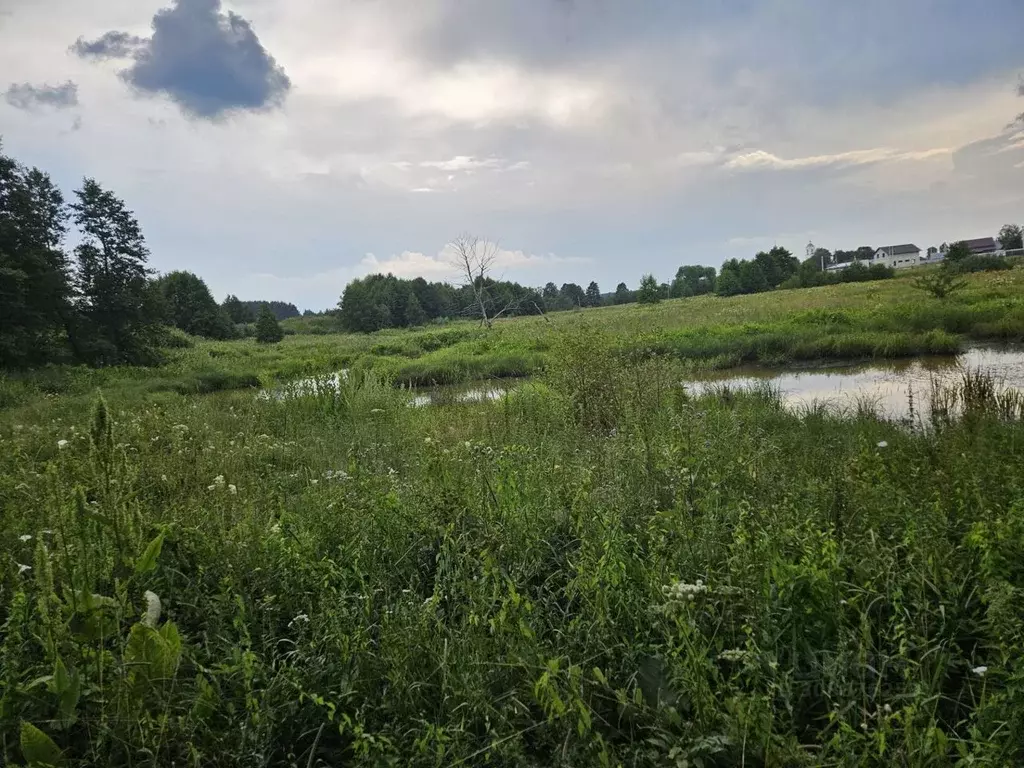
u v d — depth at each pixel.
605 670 2.68
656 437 5.74
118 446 3.38
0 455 6.77
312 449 7.91
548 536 3.92
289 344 52.50
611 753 2.21
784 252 83.12
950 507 3.93
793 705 2.49
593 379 9.79
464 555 3.47
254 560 3.75
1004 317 19.16
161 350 38.88
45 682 2.55
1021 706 2.14
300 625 3.06
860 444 5.88
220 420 10.86
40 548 2.62
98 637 2.75
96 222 34.50
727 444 5.68
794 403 12.09
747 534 3.20
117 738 2.35
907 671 2.38
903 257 119.25
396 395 12.20
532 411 10.09
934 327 19.72
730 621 2.75
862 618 2.56
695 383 15.08
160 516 4.42
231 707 2.51
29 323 29.12
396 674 2.59
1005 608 2.53
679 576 3.07
